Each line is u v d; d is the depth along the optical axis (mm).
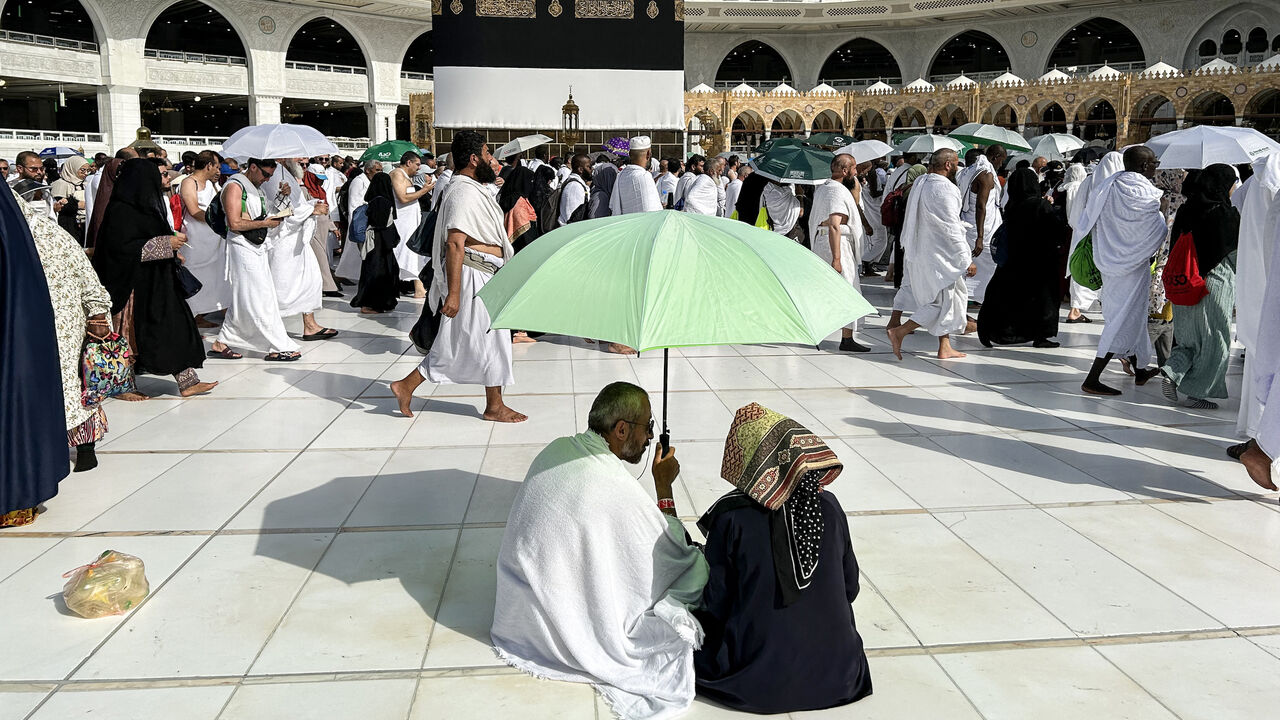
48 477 4020
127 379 4926
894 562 3701
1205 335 5891
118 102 35844
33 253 3986
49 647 3016
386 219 9750
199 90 37938
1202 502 4379
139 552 3766
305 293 8344
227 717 2645
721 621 2758
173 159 38125
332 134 54906
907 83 47531
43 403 3994
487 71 21062
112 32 35188
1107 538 3949
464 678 2863
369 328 9141
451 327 5582
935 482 4637
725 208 12484
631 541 2863
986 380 6914
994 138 13336
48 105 45781
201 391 6430
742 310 2375
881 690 2795
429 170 12562
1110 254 6273
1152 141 8133
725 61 59031
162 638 3082
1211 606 3340
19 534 3941
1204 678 2867
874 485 4590
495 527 4062
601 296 2424
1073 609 3312
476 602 3369
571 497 2834
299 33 49844
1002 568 3648
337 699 2742
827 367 7375
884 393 6496
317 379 6883
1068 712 2688
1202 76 28719
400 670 2904
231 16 38000
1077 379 6953
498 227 5523
